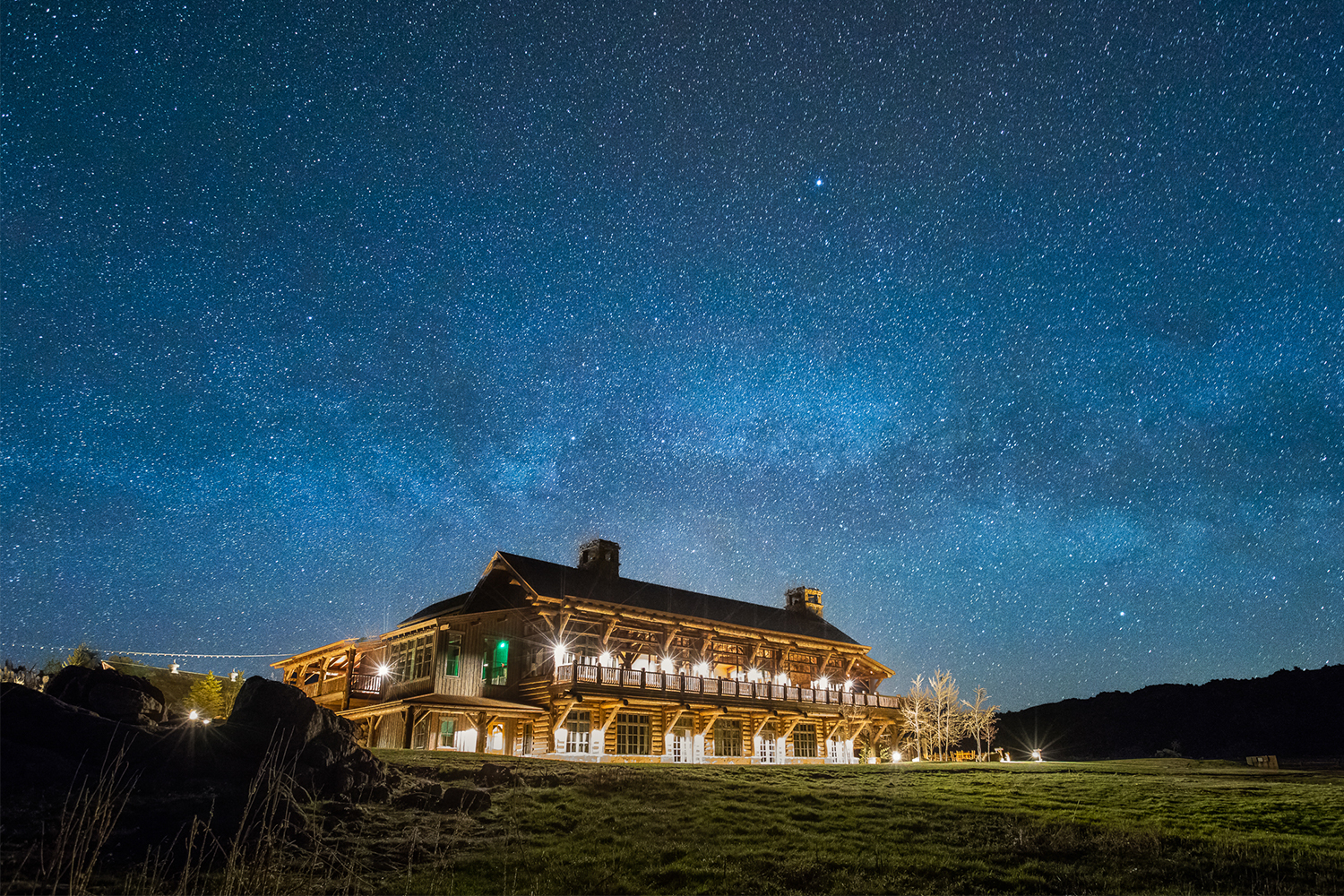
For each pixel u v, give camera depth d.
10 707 13.77
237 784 14.48
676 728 36.03
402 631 34.94
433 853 13.58
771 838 16.17
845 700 42.97
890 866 14.59
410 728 28.56
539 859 13.80
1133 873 14.42
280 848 12.58
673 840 15.56
